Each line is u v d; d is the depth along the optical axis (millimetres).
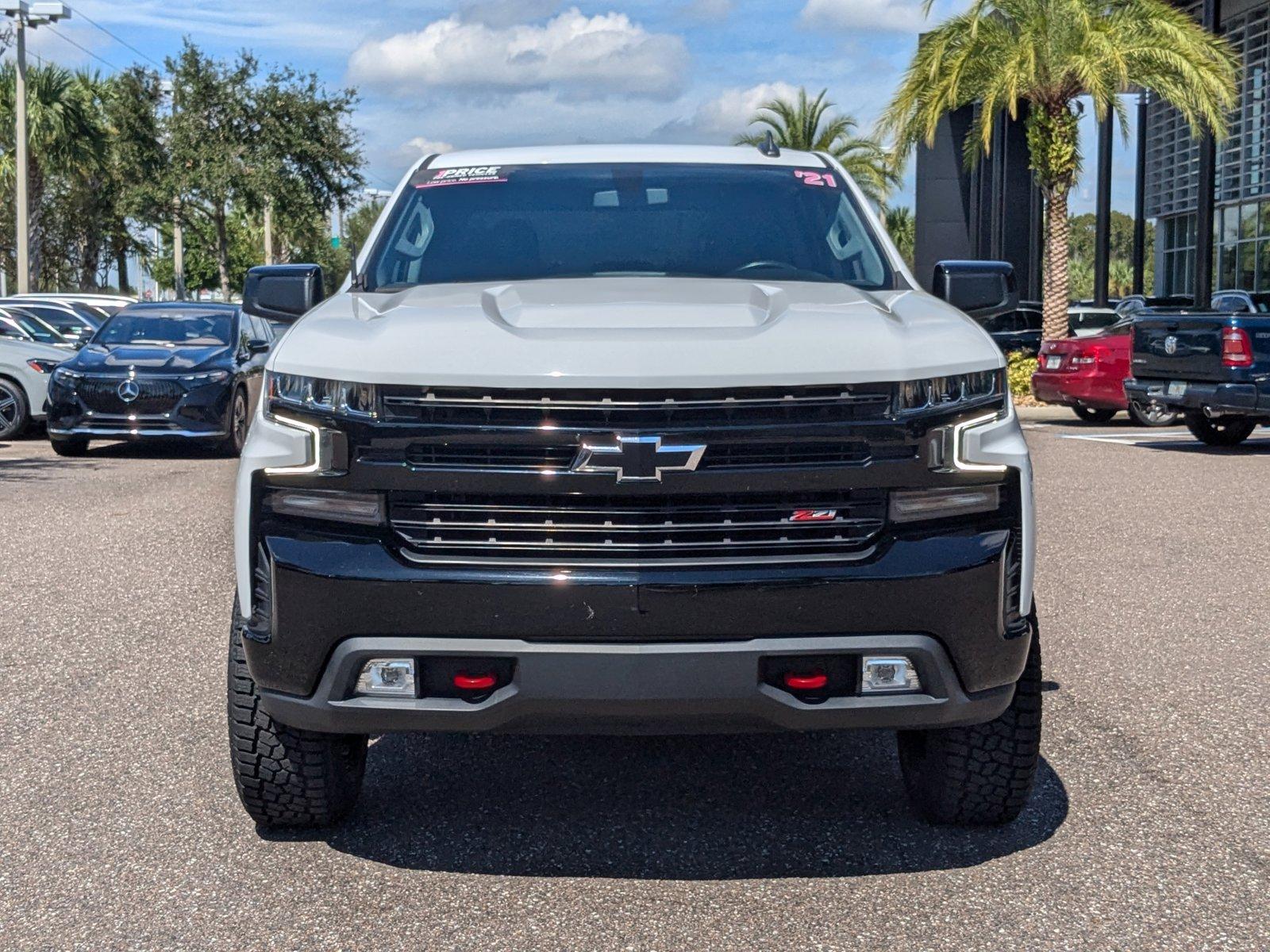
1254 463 13680
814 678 3430
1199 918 3445
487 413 3375
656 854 3904
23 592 7430
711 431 3348
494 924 3438
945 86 24188
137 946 3326
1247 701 5355
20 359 17172
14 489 11914
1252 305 16625
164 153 40125
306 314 4059
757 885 3672
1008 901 3555
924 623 3426
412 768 4680
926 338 3627
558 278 4582
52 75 39281
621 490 3350
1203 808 4223
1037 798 4328
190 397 14641
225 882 3699
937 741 3902
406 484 3398
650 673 3359
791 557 3414
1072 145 24016
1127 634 6473
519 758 4781
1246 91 33625
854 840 3992
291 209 39438
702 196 5055
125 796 4359
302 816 3977
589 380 3340
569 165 5258
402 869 3797
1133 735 4949
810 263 4734
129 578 7801
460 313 3727
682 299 3986
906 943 3316
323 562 3426
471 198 5059
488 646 3377
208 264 66625
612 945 3314
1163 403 14867
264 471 3518
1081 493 11430
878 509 3461
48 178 43344
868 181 43719
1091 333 20234
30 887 3672
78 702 5359
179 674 5754
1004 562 3506
